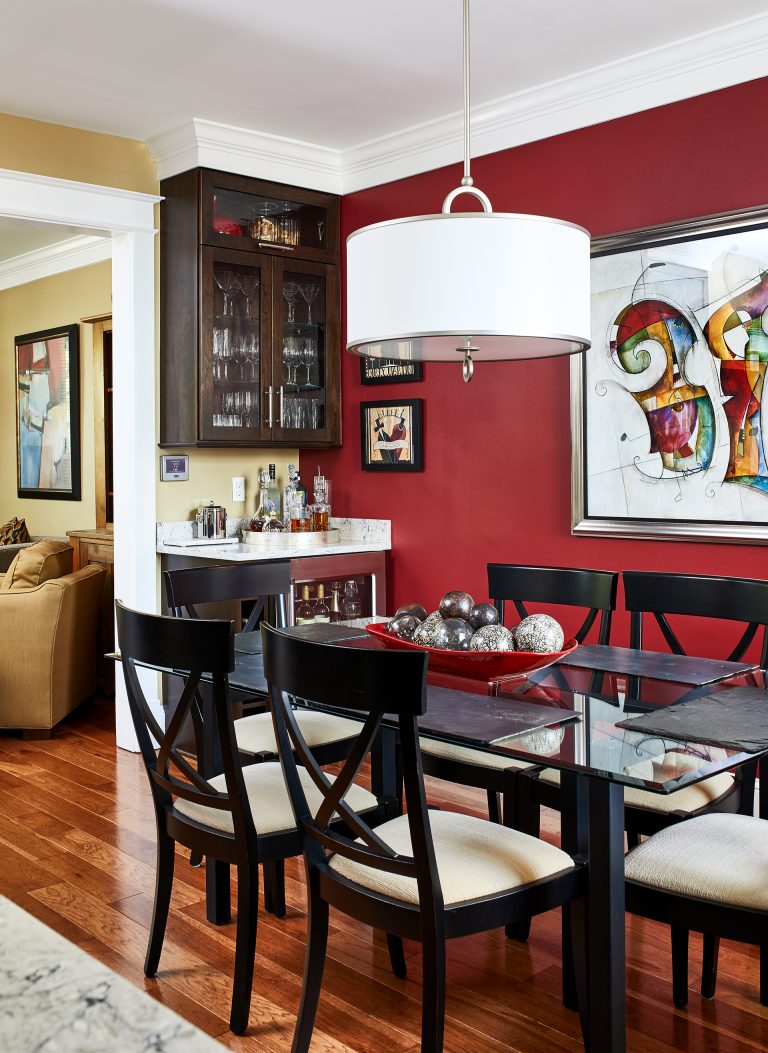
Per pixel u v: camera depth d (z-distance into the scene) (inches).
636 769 69.7
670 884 78.6
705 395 141.4
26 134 167.6
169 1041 22.5
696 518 143.5
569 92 153.4
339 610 183.3
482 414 172.9
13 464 289.6
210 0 126.0
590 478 155.4
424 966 74.8
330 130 176.6
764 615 110.4
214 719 119.0
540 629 95.4
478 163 169.6
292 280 188.9
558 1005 94.7
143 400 182.9
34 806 150.8
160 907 98.4
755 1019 91.6
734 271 137.4
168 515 187.3
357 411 195.5
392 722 82.5
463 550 177.6
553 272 81.8
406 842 84.4
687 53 139.4
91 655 210.2
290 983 98.3
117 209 176.4
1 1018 23.6
